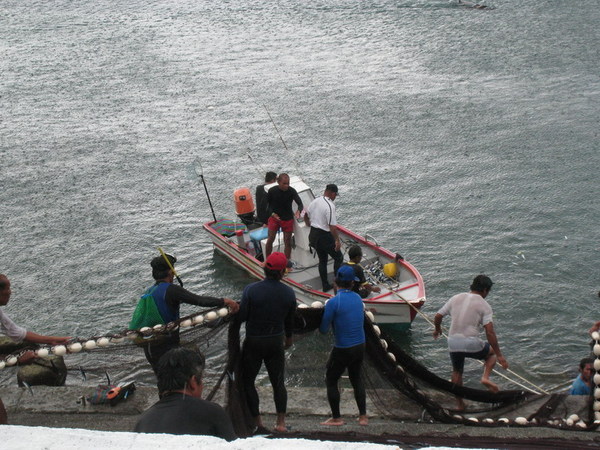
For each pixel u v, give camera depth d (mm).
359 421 10922
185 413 5789
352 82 43562
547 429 10227
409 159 32469
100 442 4602
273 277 9969
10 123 39438
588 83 40562
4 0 72250
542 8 57562
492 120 36281
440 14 58344
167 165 33188
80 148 35500
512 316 21031
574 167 30578
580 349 19328
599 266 23297
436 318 13148
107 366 12180
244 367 10188
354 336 10492
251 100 41438
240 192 25281
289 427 10672
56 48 54938
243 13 63062
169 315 10234
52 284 24047
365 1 64125
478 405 12211
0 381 15266
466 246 25172
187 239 26922
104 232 27406
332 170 31859
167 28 59531
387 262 22297
